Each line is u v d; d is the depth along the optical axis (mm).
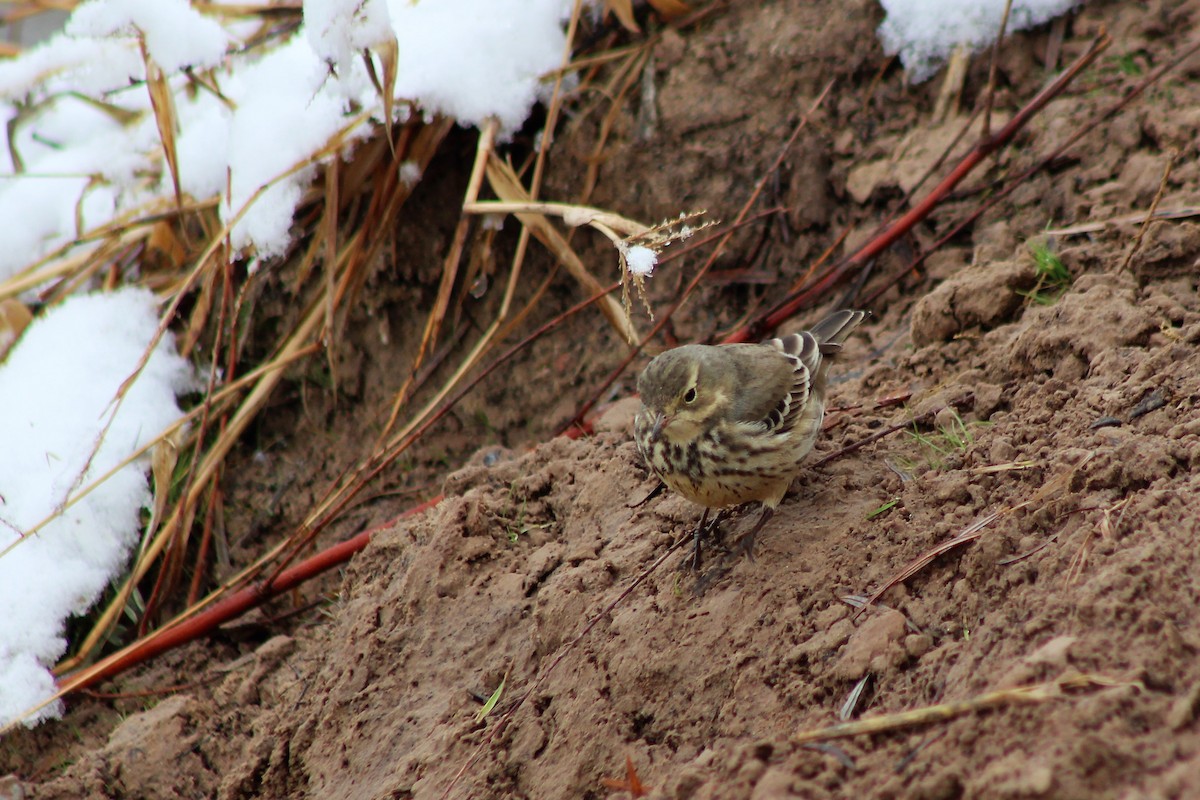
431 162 12875
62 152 14289
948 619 6898
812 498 8438
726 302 12555
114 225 12891
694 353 8641
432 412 12609
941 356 9969
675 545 8391
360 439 12781
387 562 10016
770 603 7520
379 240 12555
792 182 12523
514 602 8828
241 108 12180
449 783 7688
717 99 12836
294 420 12930
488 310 13016
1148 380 8125
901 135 12406
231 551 12320
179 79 13484
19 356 12625
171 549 11688
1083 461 7312
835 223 12469
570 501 9516
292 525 12492
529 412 12609
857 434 9094
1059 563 6621
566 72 12703
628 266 9641
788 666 7027
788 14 13031
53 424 12078
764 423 8125
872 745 5969
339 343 12906
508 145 12945
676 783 6309
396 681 8852
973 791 5230
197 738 9891
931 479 8031
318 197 12742
